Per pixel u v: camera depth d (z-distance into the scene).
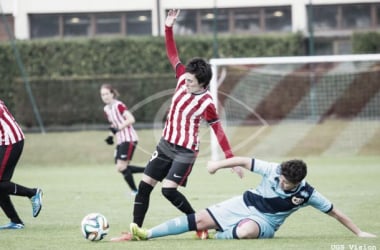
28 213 37.97
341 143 82.62
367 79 89.94
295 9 107.94
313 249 25.05
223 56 98.06
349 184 51.41
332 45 108.75
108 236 29.48
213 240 27.02
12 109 96.38
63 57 99.06
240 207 27.20
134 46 98.81
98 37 100.06
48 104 94.62
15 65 96.69
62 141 84.50
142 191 28.27
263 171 26.44
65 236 29.38
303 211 36.59
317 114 90.44
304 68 96.50
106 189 51.25
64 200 44.19
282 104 91.12
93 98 94.56
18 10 108.62
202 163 72.44
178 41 98.06
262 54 98.19
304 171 25.53
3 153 31.50
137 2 109.06
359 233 27.39
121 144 48.69
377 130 86.38
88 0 109.56
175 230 27.02
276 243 26.23
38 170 70.62
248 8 109.12
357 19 108.75
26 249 26.05
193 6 108.50
